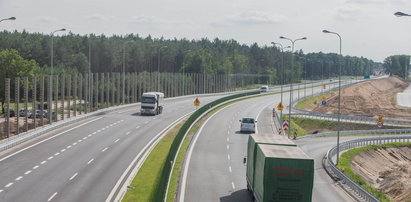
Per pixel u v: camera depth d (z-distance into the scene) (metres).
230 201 29.72
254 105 113.38
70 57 177.38
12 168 37.81
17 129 54.50
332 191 34.59
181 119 77.00
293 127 78.31
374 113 116.19
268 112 95.94
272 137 30.94
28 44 171.62
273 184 24.08
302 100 139.38
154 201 25.44
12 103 122.62
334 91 187.25
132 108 94.50
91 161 41.34
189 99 129.38
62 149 46.75
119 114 81.69
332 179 39.84
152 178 35.22
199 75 177.38
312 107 132.88
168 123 70.94
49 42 176.00
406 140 72.88
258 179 26.52
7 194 30.19
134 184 33.41
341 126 90.00
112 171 37.56
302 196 24.08
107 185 33.09
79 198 29.67
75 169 38.00
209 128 67.75
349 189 35.50
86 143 50.78
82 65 176.12
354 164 54.41
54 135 55.62
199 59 198.12
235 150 49.84
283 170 24.00
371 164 59.69
